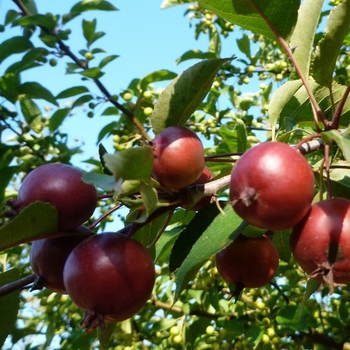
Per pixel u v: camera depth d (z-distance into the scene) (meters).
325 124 0.17
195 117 0.47
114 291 0.14
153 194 0.15
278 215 0.13
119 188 0.14
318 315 0.37
